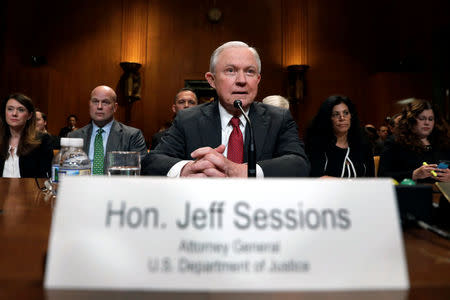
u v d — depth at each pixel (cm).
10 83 666
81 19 709
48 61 699
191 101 355
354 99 716
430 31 713
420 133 235
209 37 713
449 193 68
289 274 40
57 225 41
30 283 39
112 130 289
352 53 723
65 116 697
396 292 39
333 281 40
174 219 42
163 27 715
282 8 720
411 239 59
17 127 244
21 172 238
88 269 39
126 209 42
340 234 43
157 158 121
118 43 710
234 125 142
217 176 96
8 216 74
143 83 709
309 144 250
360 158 242
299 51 711
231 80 136
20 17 693
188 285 39
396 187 68
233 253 41
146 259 40
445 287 39
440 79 702
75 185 43
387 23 721
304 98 716
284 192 44
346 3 726
